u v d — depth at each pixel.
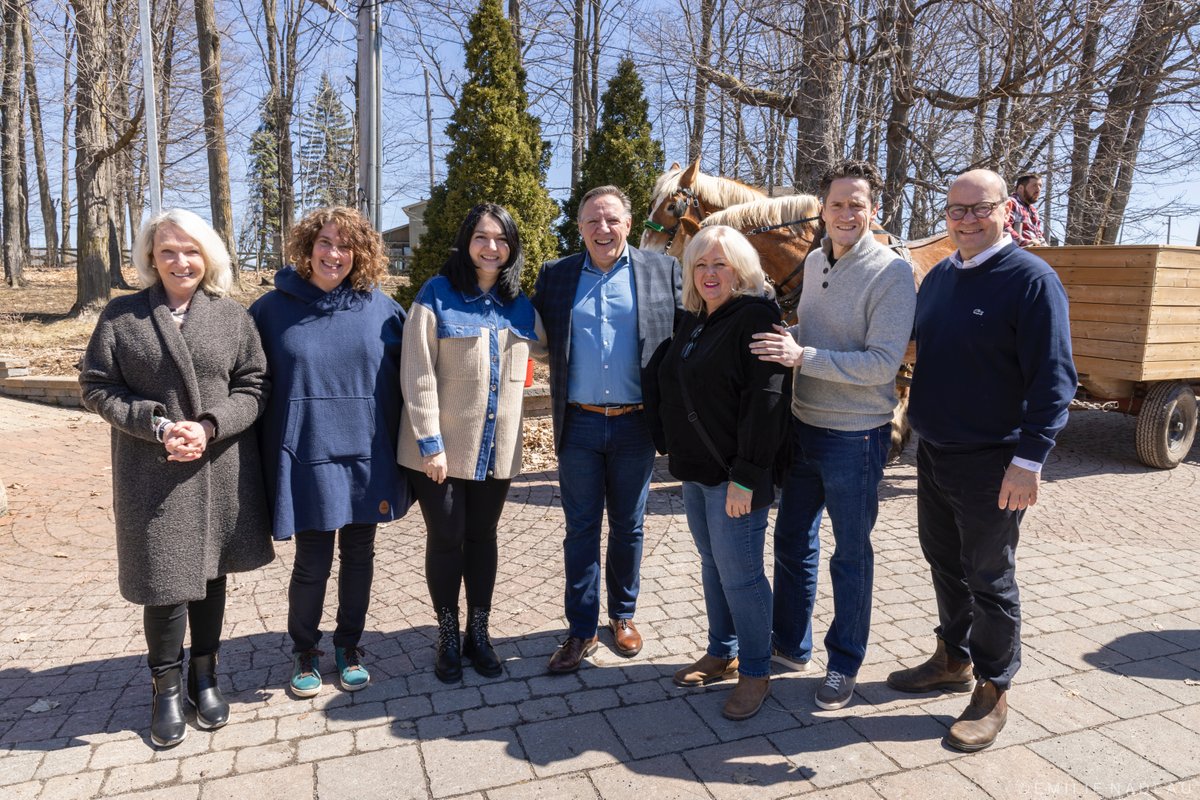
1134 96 9.84
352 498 2.96
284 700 3.06
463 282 3.04
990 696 2.77
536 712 2.98
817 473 3.04
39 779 2.56
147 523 2.62
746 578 2.84
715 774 2.59
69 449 7.13
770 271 4.93
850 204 2.73
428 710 2.99
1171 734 2.81
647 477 3.34
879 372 2.69
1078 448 7.87
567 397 3.21
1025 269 2.52
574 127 16.02
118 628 3.69
